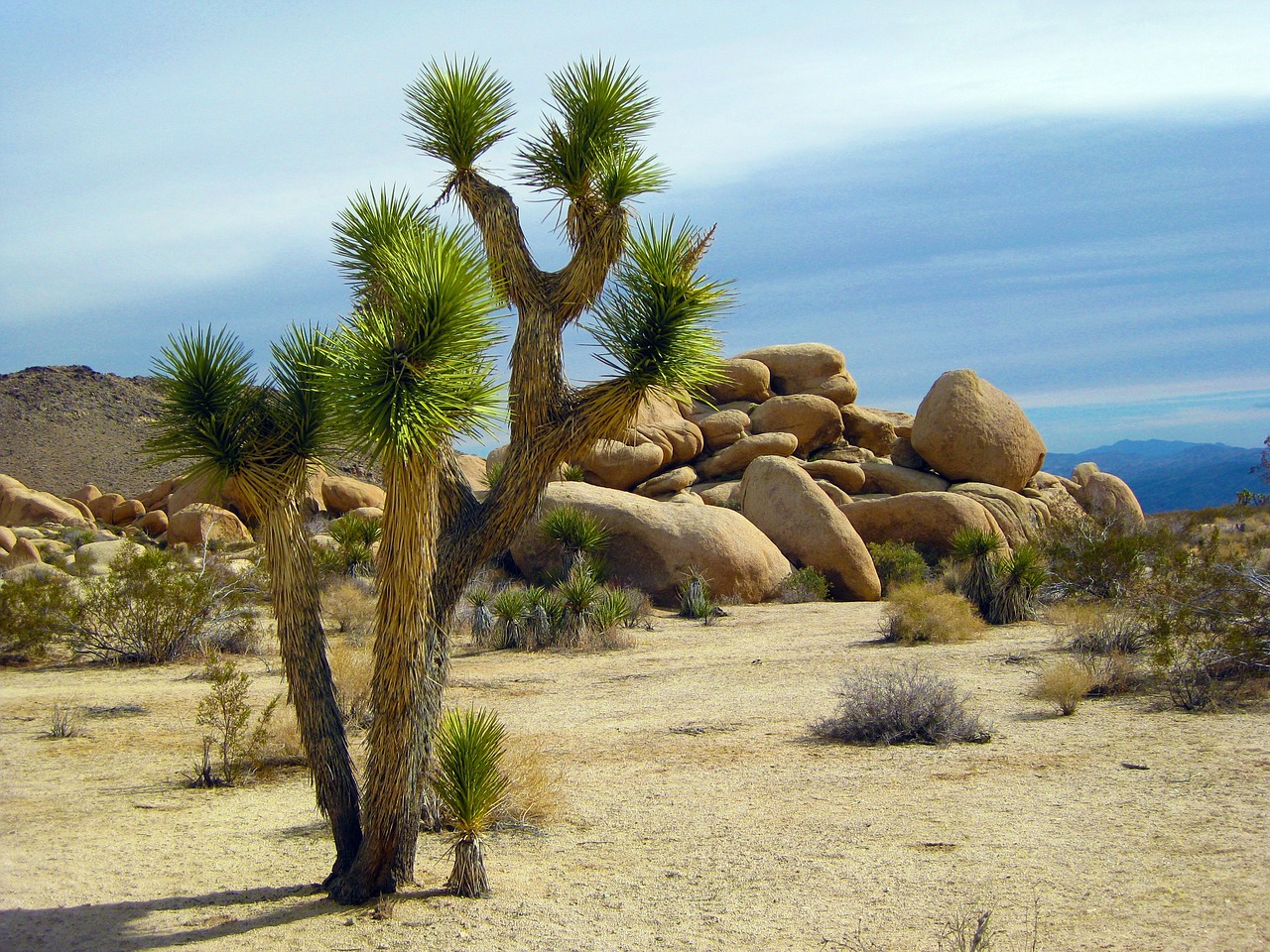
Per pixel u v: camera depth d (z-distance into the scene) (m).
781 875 6.00
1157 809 6.76
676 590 24.69
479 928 5.28
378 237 6.45
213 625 17.47
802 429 41.34
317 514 37.81
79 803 8.17
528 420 5.97
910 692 9.82
